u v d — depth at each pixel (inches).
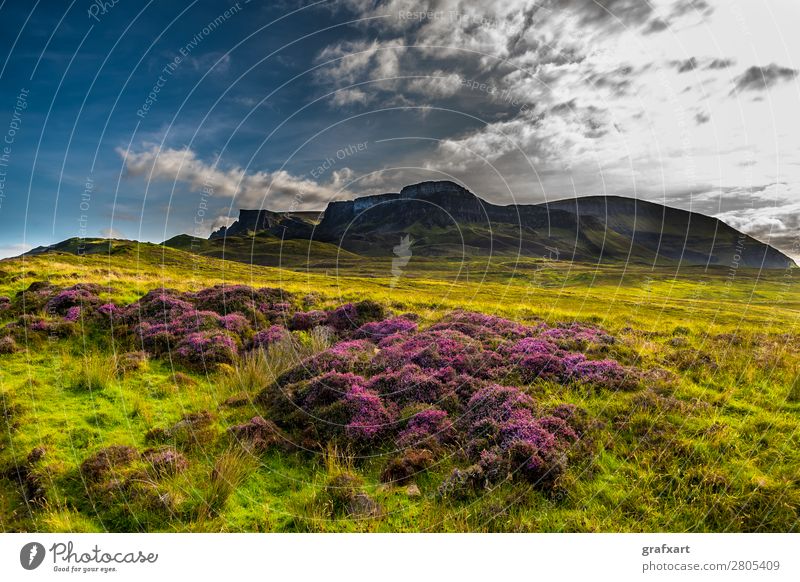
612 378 401.4
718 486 271.0
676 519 259.3
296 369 471.2
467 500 283.6
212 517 280.4
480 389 399.5
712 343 490.0
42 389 441.7
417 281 1836.9
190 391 454.9
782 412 336.2
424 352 476.4
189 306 679.7
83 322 605.0
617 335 544.1
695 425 323.6
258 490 306.3
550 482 287.3
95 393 443.2
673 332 554.3
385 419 369.4
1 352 520.1
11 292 778.8
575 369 421.1
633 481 283.4
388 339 550.3
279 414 394.0
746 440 306.5
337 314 674.8
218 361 523.2
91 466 319.3
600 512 268.5
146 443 359.3
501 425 341.4
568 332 551.8
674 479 279.7
